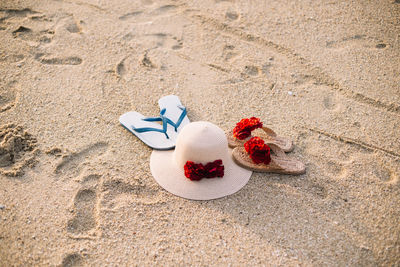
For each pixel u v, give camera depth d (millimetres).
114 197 1478
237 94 1849
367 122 1736
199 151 1419
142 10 2297
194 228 1409
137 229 1404
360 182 1532
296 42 2094
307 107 1796
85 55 2002
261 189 1500
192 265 1335
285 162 1557
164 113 1708
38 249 1354
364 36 2127
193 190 1469
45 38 2078
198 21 2227
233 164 1541
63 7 2293
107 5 2324
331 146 1649
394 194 1502
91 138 1647
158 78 1909
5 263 1323
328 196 1491
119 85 1866
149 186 1502
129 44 2074
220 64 1987
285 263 1340
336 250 1368
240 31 2160
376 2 2342
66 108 1756
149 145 1596
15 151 1585
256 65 1976
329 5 2330
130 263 1336
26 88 1828
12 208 1439
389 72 1938
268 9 2307
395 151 1632
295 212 1449
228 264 1337
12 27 2133
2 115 1713
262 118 1748
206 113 1763
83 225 1412
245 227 1412
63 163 1562
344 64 1978
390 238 1396
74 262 1338
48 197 1469
